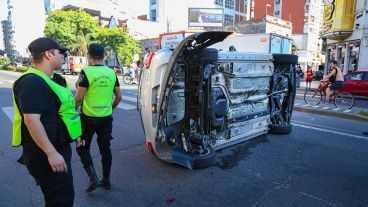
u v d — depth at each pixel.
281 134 6.26
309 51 59.34
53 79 2.16
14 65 42.31
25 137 2.04
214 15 48.16
